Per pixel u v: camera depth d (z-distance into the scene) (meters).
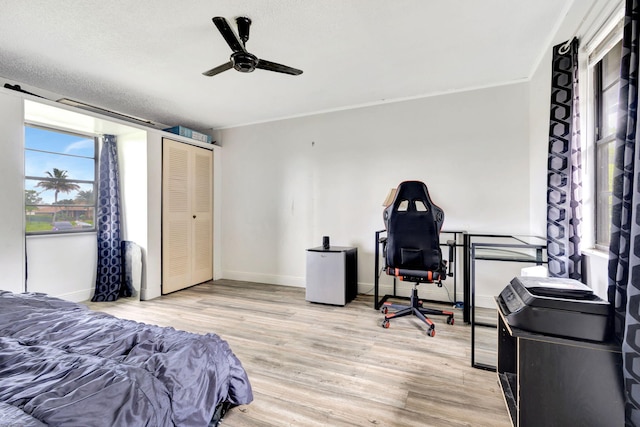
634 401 0.98
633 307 0.98
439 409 1.53
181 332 1.32
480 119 3.13
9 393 0.80
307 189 3.98
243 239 4.41
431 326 2.41
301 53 2.44
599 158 1.71
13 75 2.75
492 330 2.54
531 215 2.91
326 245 3.48
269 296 3.59
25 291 2.51
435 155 3.32
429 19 2.00
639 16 1.11
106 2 1.80
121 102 3.47
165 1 1.80
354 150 3.70
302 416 1.48
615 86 1.58
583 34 1.74
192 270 4.08
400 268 2.54
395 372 1.88
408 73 2.81
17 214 2.47
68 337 1.20
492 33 2.17
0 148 2.37
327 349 2.20
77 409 0.73
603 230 1.67
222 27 1.77
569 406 1.16
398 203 2.53
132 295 3.56
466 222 3.19
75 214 3.42
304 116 3.98
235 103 3.54
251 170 4.34
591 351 1.13
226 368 1.24
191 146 4.09
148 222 3.49
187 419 0.96
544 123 2.46
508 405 1.44
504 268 3.04
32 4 1.81
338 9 1.89
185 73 2.74
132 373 0.91
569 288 1.31
